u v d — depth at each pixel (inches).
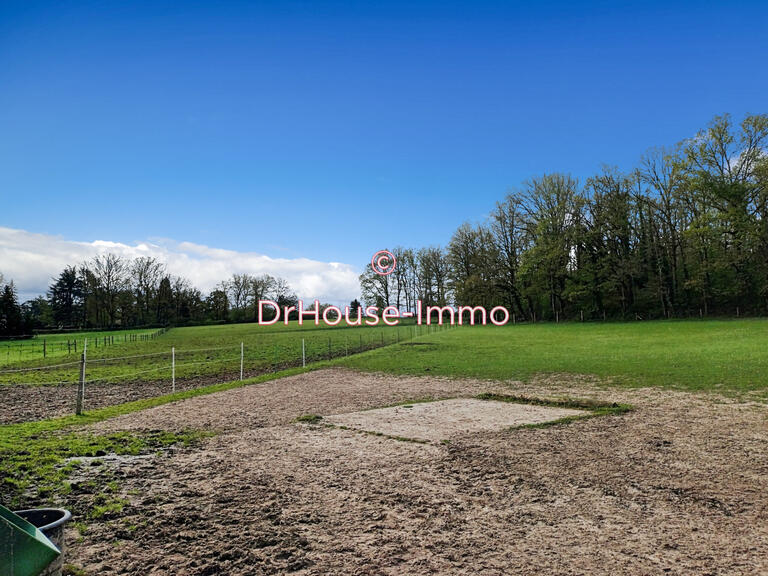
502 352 1164.5
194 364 1166.3
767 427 408.5
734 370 724.7
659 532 213.2
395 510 241.6
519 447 355.6
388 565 186.7
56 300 3631.9
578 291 2448.3
